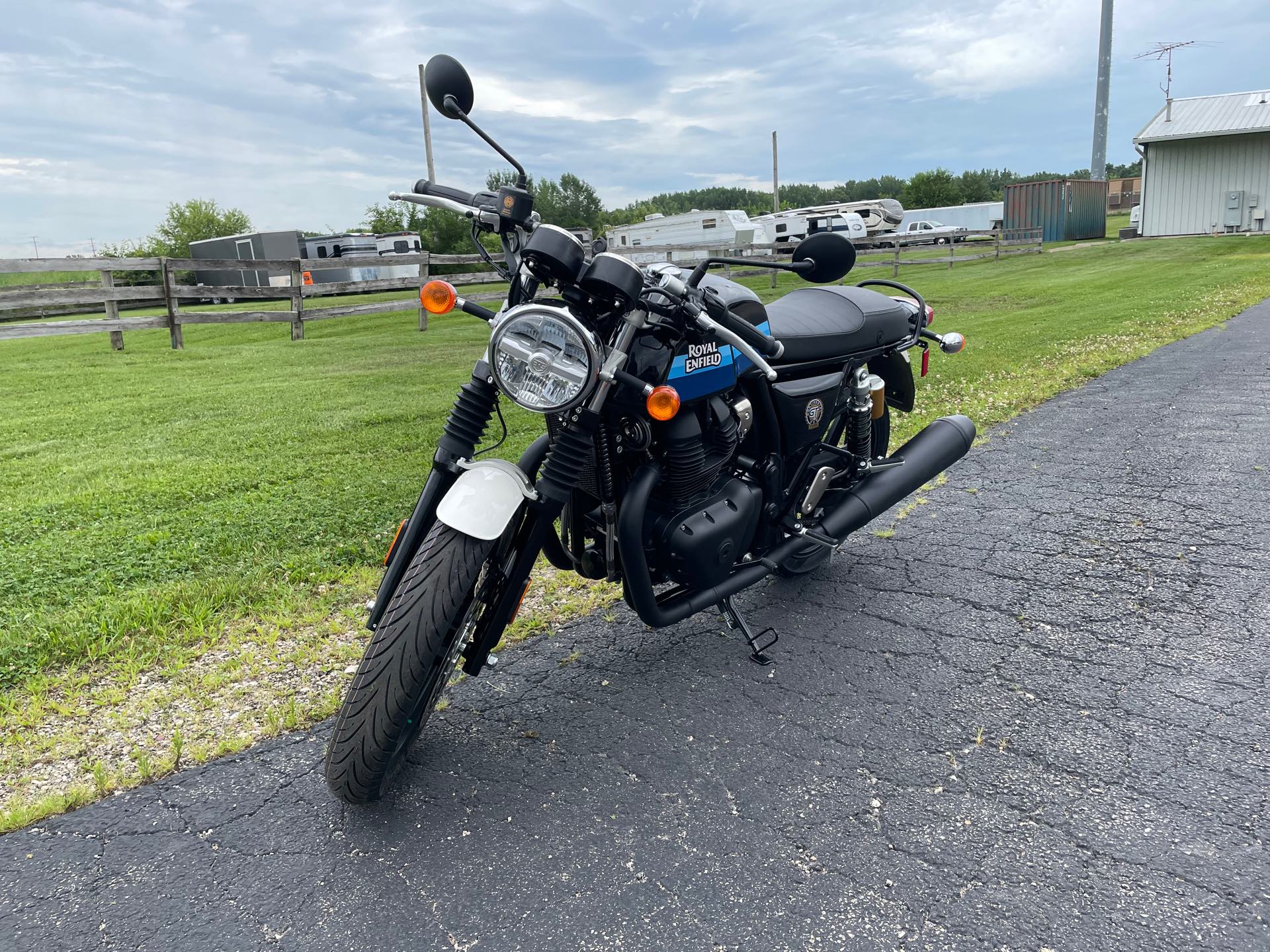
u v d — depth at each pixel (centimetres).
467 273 1805
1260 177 3566
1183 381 830
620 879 233
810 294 397
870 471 398
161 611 387
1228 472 555
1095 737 290
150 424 789
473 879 234
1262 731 289
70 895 230
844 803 262
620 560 293
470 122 267
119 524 510
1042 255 3156
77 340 1678
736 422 313
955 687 326
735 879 232
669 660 353
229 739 299
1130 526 477
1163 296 1591
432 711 296
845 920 217
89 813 263
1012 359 1001
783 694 325
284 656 356
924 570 433
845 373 376
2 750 294
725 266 289
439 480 276
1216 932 210
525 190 269
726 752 290
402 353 1283
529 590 419
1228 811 252
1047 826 248
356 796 254
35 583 424
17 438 739
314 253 2823
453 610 242
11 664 344
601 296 258
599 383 260
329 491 562
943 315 1573
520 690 332
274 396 925
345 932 217
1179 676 325
